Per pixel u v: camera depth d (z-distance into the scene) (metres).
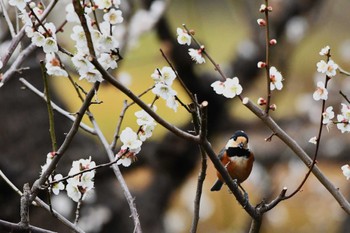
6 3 7.13
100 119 15.88
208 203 14.12
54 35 4.92
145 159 11.21
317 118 13.06
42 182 5.02
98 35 4.77
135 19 9.95
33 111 10.60
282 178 14.16
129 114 16.17
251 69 11.38
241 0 11.86
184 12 14.18
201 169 5.07
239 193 5.13
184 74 10.67
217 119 11.53
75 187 5.09
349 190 13.80
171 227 14.12
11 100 10.45
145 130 5.02
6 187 9.75
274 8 11.57
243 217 13.73
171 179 11.55
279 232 14.17
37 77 10.68
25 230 5.03
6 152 10.22
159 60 11.81
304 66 15.38
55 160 4.97
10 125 10.33
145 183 12.09
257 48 11.41
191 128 11.30
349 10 16.94
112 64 4.80
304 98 13.39
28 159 10.32
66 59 9.48
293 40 11.70
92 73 4.74
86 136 10.99
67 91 14.72
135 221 5.51
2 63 5.50
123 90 4.50
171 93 4.74
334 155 12.69
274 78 5.17
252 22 11.62
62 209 10.62
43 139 10.52
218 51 17.50
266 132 12.75
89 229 11.16
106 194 11.55
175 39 10.43
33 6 5.38
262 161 12.67
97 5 4.83
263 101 5.26
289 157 12.75
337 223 14.16
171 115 15.26
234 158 6.20
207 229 13.97
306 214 14.34
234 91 5.10
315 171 5.50
